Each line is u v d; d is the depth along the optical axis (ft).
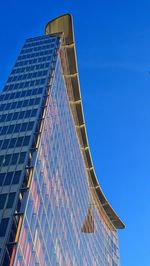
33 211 169.99
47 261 183.01
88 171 391.65
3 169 179.52
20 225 149.48
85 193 343.87
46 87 258.57
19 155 188.55
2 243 139.44
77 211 288.71
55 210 216.13
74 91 363.97
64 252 223.71
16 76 277.44
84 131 376.48
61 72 315.37
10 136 205.98
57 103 274.16
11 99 245.45
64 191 251.39
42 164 201.98
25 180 174.29
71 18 369.50
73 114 356.18
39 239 173.58
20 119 221.87
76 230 273.13
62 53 337.11
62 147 268.00
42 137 210.79
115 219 440.04
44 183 200.13
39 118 223.30
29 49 325.21
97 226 368.07
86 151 384.68
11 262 134.41
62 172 254.47
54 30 370.32
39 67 288.30
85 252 289.74
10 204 157.38
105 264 355.56
